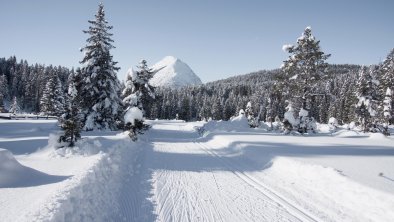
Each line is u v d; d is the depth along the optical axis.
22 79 129.25
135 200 8.37
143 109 30.83
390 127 57.19
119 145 16.22
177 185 10.23
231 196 9.20
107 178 9.24
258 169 13.50
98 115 28.64
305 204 8.60
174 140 26.23
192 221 7.14
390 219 7.02
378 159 14.78
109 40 29.58
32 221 4.75
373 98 45.72
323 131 40.88
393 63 54.84
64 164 11.15
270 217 7.57
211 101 131.25
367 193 8.23
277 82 39.25
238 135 28.06
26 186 7.80
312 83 36.25
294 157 14.44
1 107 95.12
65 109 14.65
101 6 29.44
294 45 37.25
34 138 19.03
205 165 14.14
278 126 39.44
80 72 28.89
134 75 29.59
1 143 16.36
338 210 8.08
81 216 5.92
